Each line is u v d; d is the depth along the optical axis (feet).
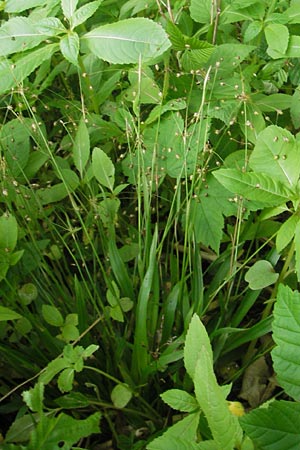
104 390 2.56
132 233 2.76
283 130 2.22
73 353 2.17
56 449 1.68
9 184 2.62
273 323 1.72
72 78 3.32
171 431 1.86
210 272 2.89
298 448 1.59
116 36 2.48
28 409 2.44
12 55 2.92
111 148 2.92
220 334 2.52
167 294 2.67
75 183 2.67
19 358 2.41
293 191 2.20
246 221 2.68
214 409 1.53
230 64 2.80
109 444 2.50
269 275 2.37
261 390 2.63
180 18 3.04
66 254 2.87
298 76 2.93
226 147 2.81
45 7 2.86
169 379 2.58
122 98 2.87
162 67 3.08
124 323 2.65
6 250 2.33
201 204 2.57
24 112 3.12
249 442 1.62
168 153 2.66
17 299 2.43
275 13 2.74
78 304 2.43
